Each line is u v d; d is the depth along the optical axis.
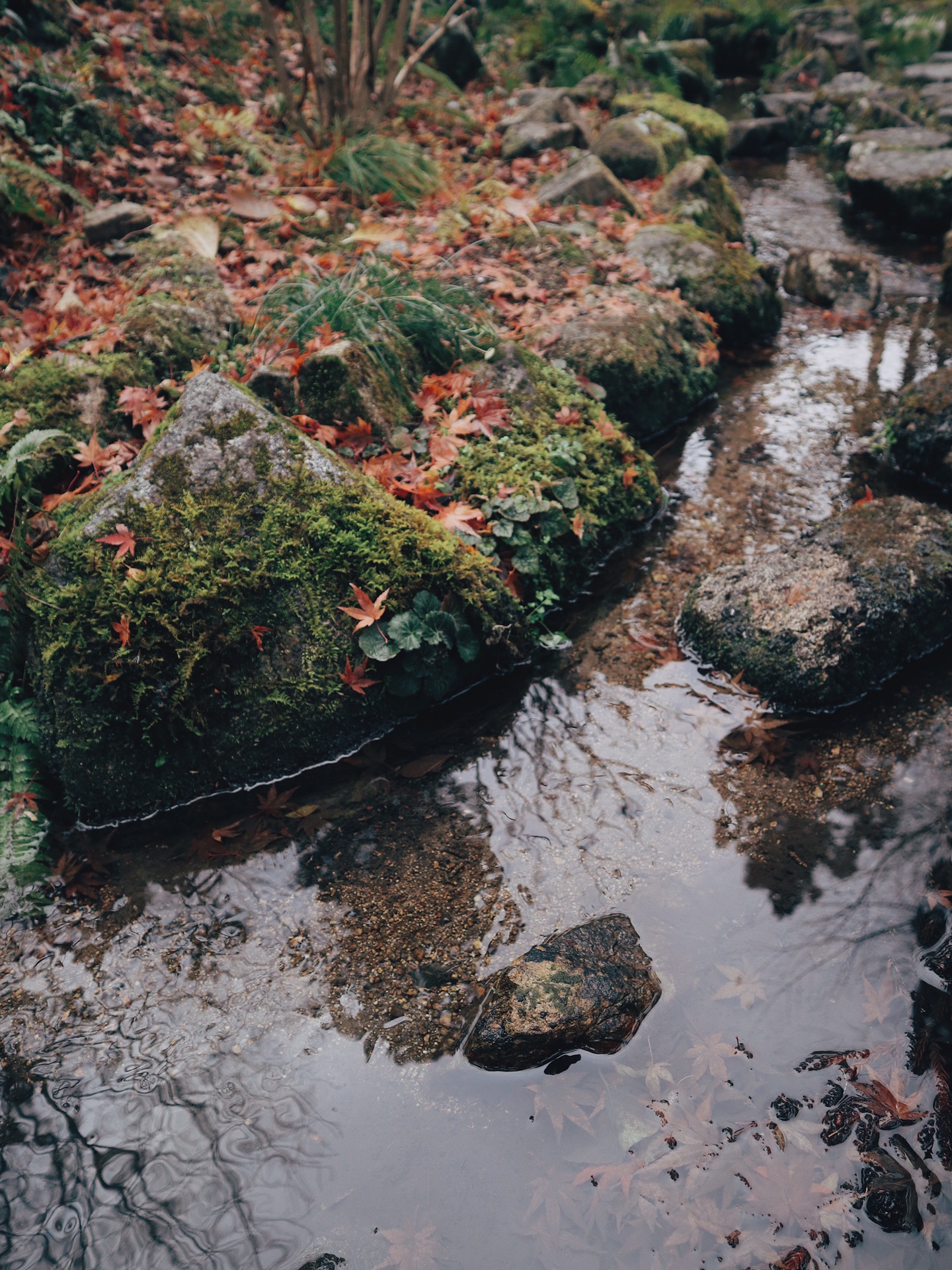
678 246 5.77
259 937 2.53
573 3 10.37
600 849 2.71
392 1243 1.85
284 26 8.27
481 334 4.38
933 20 12.80
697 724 3.14
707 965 2.35
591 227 6.01
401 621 3.15
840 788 2.86
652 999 2.27
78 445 3.54
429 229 5.77
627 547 4.07
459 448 3.84
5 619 3.06
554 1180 1.95
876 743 3.02
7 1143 2.07
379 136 6.64
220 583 3.03
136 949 2.52
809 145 9.91
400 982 2.38
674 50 11.09
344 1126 2.06
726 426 4.93
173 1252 1.86
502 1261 1.82
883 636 3.26
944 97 9.99
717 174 7.09
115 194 5.79
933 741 3.01
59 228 5.31
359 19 6.38
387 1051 2.21
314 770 3.12
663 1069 2.13
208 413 3.24
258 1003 2.35
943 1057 2.13
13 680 3.11
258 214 5.29
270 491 3.19
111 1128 2.09
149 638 2.95
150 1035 2.29
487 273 5.31
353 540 3.19
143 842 2.88
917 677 3.30
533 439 4.02
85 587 2.99
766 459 4.61
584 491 3.96
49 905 2.67
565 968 2.27
